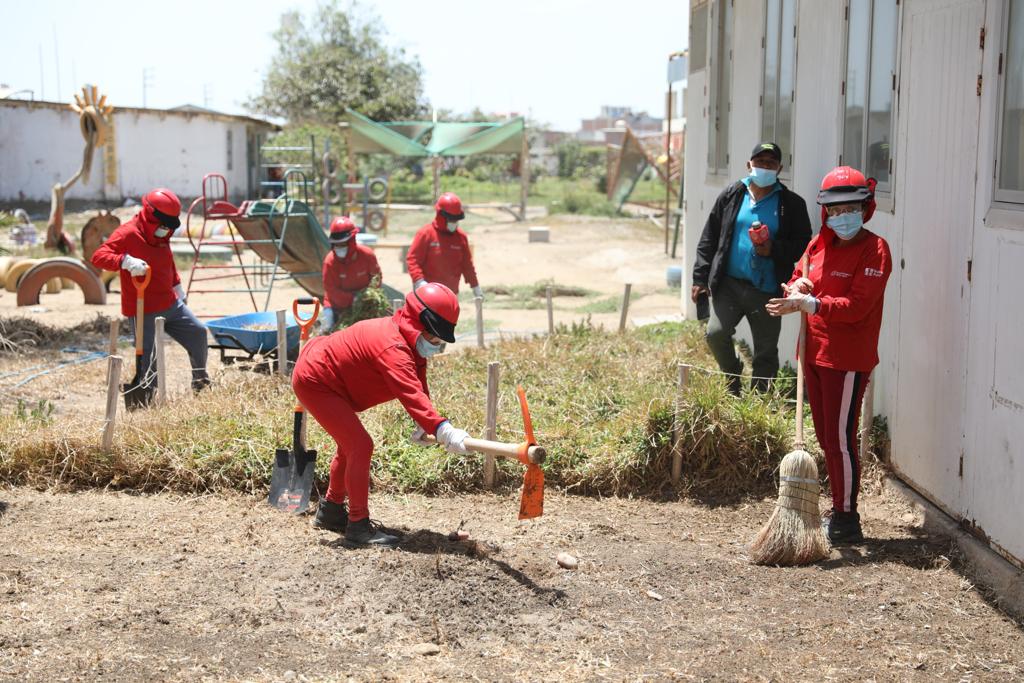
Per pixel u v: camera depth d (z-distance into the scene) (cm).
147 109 3738
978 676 439
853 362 588
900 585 538
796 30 903
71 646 458
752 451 712
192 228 2541
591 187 5766
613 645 468
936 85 610
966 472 575
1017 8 514
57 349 1244
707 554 592
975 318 560
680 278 1936
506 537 616
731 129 1138
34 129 3675
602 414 787
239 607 501
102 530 620
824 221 588
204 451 719
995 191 536
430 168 5712
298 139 4091
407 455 716
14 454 720
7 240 2509
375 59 5469
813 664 449
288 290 1905
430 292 550
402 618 491
